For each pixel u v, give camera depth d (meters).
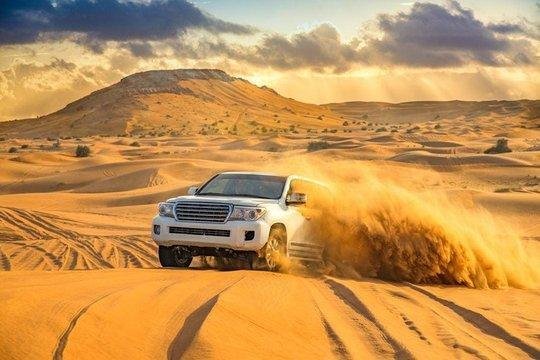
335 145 96.81
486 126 198.88
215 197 12.95
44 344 4.98
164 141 158.12
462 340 7.49
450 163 71.00
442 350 7.02
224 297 7.61
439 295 10.76
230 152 97.94
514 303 10.85
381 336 7.38
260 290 8.84
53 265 16.47
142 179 68.56
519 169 67.12
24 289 6.30
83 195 54.97
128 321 6.16
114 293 7.08
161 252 13.02
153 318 6.57
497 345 7.43
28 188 75.31
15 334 4.99
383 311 8.74
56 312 5.70
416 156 73.19
